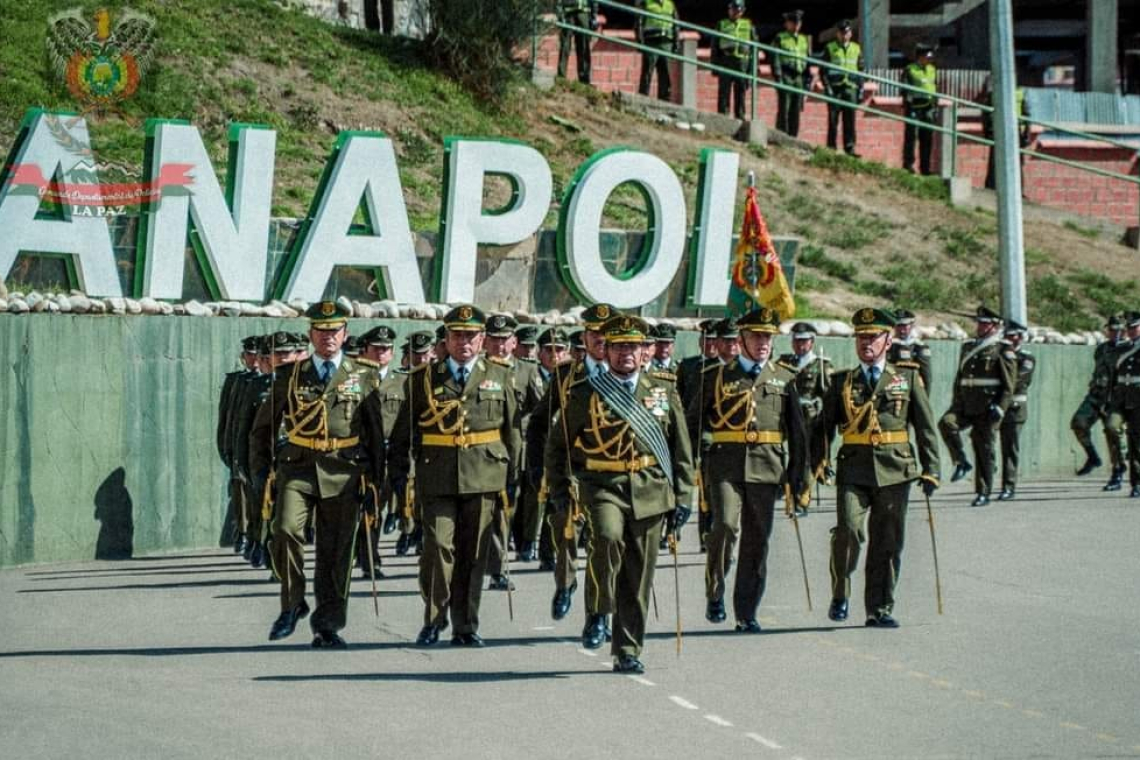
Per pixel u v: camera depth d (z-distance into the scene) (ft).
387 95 143.02
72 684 50.29
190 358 88.02
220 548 89.30
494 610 67.05
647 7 168.55
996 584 73.82
